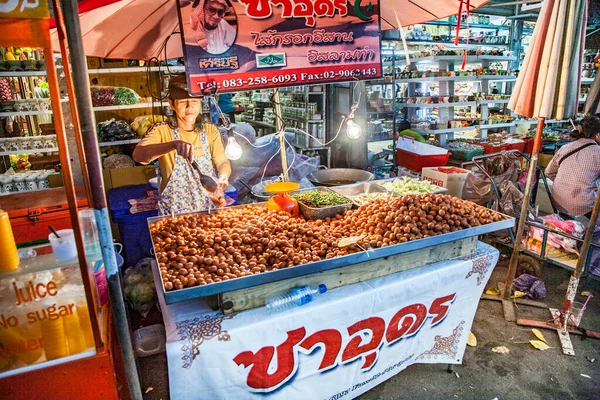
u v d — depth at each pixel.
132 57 3.52
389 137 7.59
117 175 4.40
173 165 3.13
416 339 2.56
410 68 7.73
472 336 3.18
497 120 8.12
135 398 1.73
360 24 2.61
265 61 2.43
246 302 2.00
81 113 1.36
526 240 3.69
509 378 2.78
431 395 2.63
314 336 2.09
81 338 1.59
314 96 6.90
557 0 2.77
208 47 2.28
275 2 2.38
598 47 7.09
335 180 4.70
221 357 1.87
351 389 2.39
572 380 2.76
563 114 2.98
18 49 4.61
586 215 4.15
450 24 7.90
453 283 2.54
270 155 4.86
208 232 2.41
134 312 3.38
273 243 2.24
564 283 4.00
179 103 2.97
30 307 1.49
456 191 4.78
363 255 2.16
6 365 1.51
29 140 4.55
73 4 1.26
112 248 1.53
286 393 2.14
